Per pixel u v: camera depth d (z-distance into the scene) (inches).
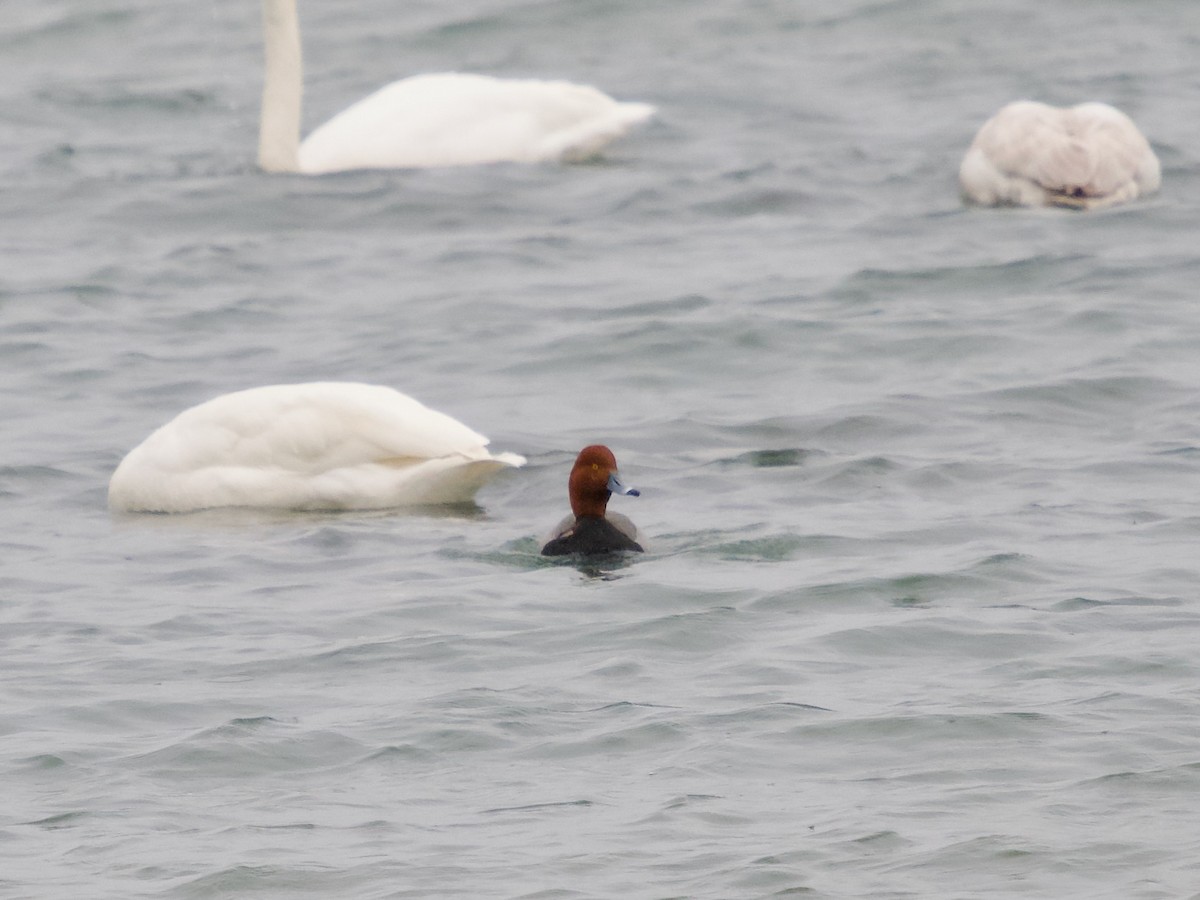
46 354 859.4
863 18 1529.3
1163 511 613.0
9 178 1157.7
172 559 608.7
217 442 668.1
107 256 1007.0
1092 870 379.2
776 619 526.6
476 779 430.6
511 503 665.0
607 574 570.3
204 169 1167.0
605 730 454.0
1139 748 431.5
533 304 901.8
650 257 977.5
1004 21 1501.0
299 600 560.4
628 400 777.6
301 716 469.1
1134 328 835.4
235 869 389.7
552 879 382.0
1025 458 679.7
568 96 1175.6
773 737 446.3
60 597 572.1
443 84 1184.8
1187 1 1536.7
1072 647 496.1
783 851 390.3
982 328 842.8
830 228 1019.3
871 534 599.8
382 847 398.6
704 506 642.2
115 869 392.5
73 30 1596.9
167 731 462.6
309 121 1322.6
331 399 669.3
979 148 1063.6
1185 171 1110.4
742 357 821.9
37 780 437.4
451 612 541.3
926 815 404.2
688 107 1296.8
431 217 1062.4
